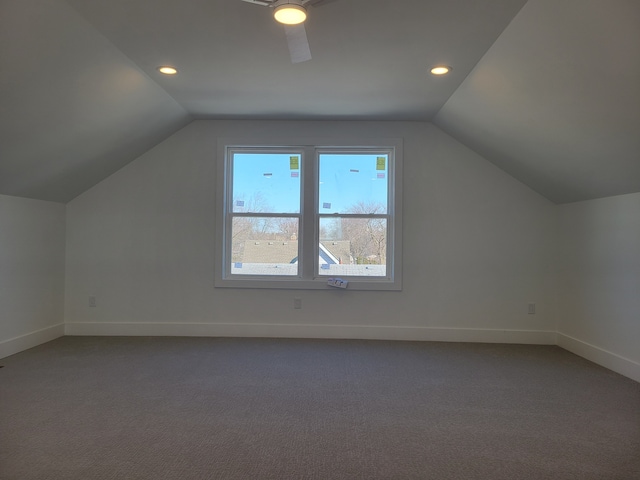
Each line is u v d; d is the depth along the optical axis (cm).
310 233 449
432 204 445
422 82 336
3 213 367
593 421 252
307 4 191
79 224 451
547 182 399
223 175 450
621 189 333
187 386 302
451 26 247
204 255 450
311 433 234
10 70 240
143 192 452
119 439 224
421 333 443
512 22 238
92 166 409
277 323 450
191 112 422
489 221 442
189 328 450
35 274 406
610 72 224
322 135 448
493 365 360
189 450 214
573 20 207
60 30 236
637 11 181
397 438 229
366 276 454
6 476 189
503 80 295
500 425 246
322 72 319
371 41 268
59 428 236
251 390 296
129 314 452
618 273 346
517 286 440
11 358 364
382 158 454
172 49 281
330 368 346
